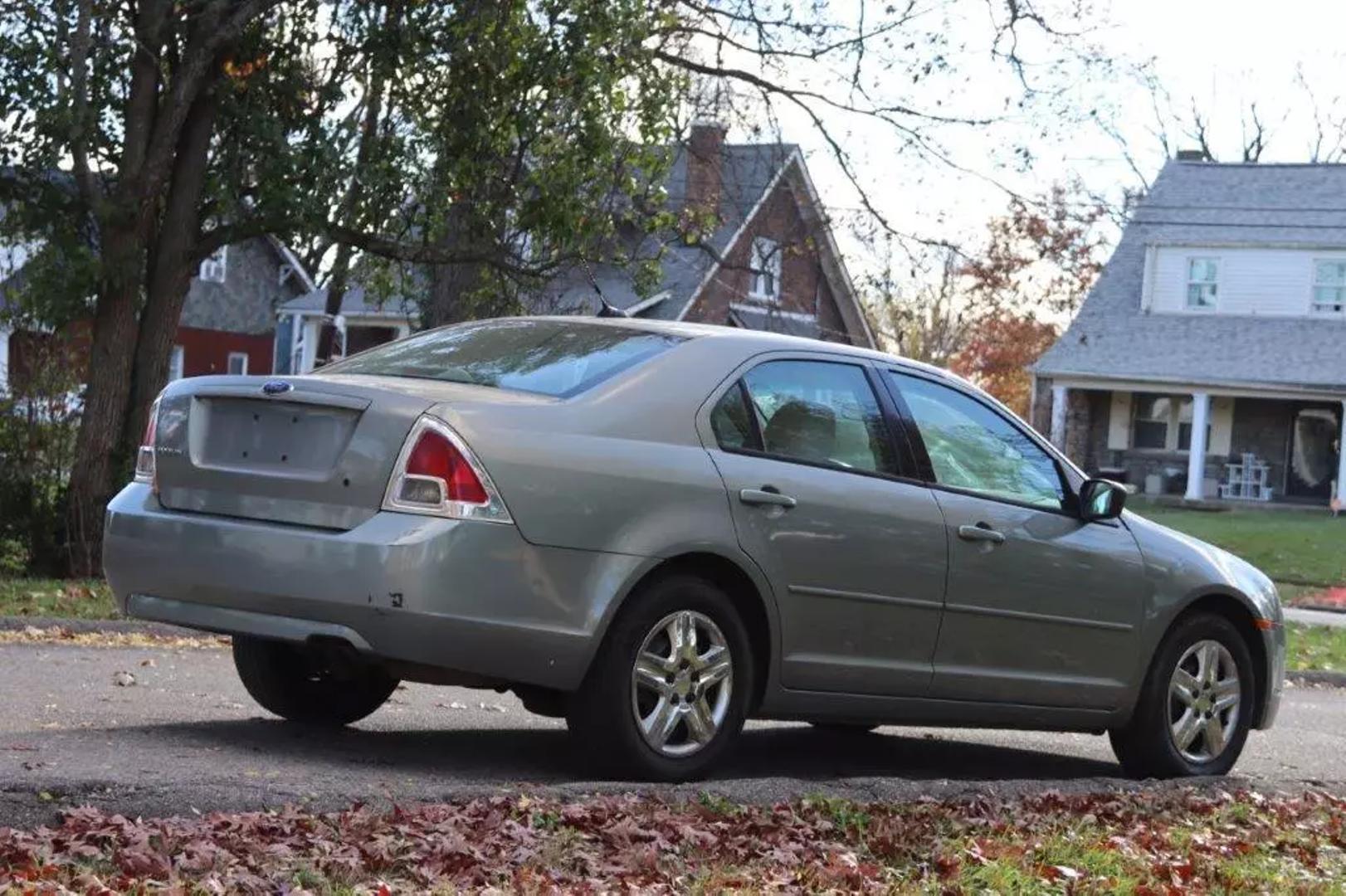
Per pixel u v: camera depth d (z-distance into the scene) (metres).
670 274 39.31
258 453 6.57
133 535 6.75
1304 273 43.25
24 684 8.90
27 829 5.32
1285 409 43.16
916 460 7.62
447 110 17.19
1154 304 44.53
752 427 7.08
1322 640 19.59
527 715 9.23
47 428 17.39
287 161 16.48
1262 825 7.40
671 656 6.74
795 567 7.04
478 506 6.24
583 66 16.75
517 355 7.10
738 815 6.32
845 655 7.26
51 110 15.73
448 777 6.78
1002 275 22.52
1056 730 8.19
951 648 7.62
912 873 5.87
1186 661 8.58
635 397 6.80
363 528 6.23
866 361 7.68
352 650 6.29
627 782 6.68
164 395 6.96
